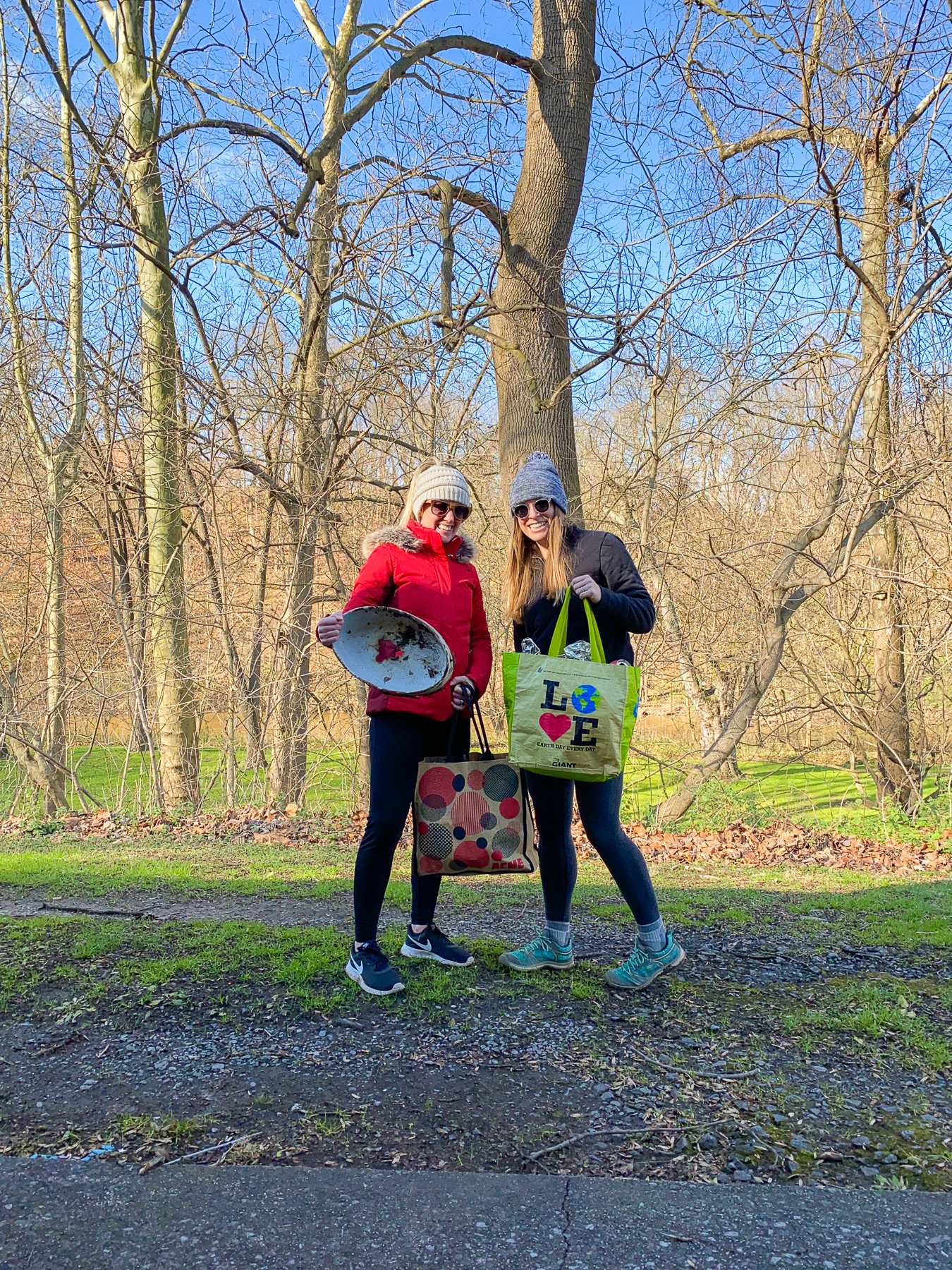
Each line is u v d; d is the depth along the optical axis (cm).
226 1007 326
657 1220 208
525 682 324
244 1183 220
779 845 846
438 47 902
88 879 577
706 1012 328
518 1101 263
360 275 940
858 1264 193
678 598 1287
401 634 331
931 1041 303
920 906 513
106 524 1150
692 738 1462
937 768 1071
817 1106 261
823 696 1045
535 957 364
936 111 791
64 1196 214
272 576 1144
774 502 1223
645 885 348
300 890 543
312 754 1099
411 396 989
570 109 859
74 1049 294
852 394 966
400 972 356
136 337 1020
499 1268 192
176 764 1041
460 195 900
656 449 1042
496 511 1192
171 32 1064
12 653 1198
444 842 347
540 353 870
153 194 998
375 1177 222
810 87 781
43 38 871
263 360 1003
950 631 1002
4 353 1076
